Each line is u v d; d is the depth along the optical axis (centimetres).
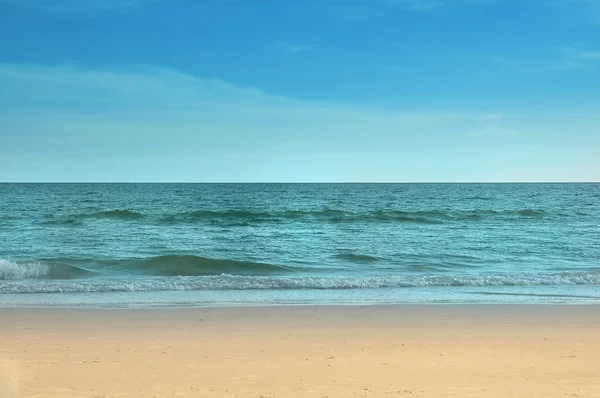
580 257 2581
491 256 2589
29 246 2798
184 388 661
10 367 754
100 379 698
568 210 6159
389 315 1201
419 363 793
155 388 661
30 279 1823
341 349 883
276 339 958
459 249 2822
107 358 810
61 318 1138
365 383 689
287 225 4172
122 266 2097
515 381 704
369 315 1200
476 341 952
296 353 852
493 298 1488
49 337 958
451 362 801
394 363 792
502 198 9681
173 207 6650
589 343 944
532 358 830
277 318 1159
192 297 1469
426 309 1281
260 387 668
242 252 2681
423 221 4597
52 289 1552
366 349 884
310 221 4516
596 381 708
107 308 1271
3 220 4338
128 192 12512
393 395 640
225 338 964
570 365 789
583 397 640
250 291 1588
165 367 761
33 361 787
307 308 1284
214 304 1357
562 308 1306
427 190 15138
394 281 1744
